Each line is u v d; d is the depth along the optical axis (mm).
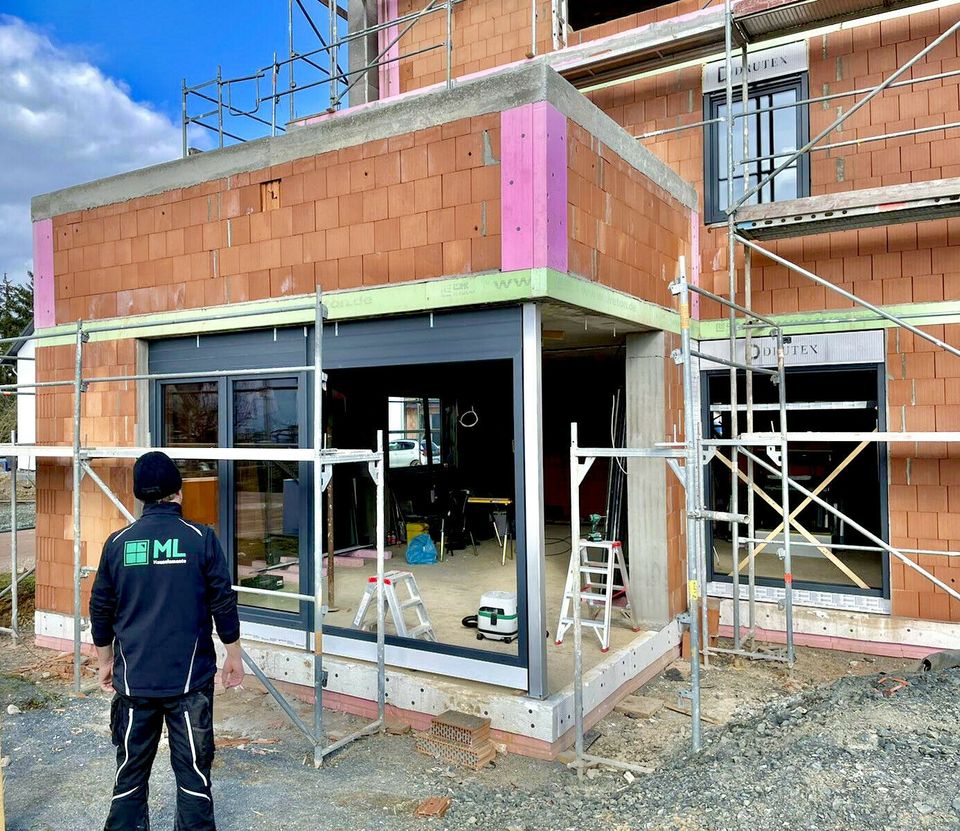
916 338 6109
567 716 4379
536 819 3398
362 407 8703
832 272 6441
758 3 6164
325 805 3600
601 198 5004
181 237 5852
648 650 5551
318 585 4223
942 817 2861
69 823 3396
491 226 4465
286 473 5633
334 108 9023
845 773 3273
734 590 6121
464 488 10461
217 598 2975
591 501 11016
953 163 6133
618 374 10664
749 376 6098
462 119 4594
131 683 2824
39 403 6785
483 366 7941
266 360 5508
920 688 4387
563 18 8461
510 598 5074
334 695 5020
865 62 6465
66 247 6551
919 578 6043
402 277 4812
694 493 4051
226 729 4699
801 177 6695
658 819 3113
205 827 2848
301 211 5262
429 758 4230
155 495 3018
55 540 6633
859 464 8984
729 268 6242
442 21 9383
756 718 4547
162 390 6094
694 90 7168
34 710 5012
